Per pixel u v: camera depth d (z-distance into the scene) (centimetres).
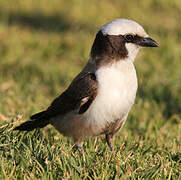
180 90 1942
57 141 1155
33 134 1154
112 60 1069
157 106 1736
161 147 1209
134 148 1131
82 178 911
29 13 3366
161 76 2089
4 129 1113
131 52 1105
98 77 1061
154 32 2831
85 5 3531
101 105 1056
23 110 1471
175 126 1472
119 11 3425
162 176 941
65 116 1138
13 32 2700
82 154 1015
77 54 2408
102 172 916
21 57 2272
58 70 2133
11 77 1972
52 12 3416
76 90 1088
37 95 1730
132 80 1075
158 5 3656
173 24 3191
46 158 969
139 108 1670
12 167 934
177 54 2419
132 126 1498
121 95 1056
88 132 1105
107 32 1082
